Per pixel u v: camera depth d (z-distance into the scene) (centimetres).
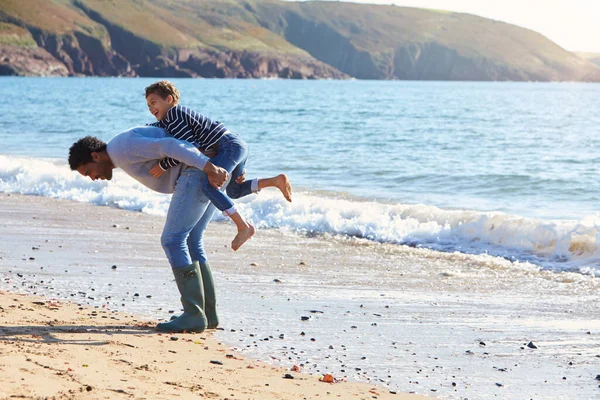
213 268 822
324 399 405
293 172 1878
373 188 1597
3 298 616
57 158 2022
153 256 858
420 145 2755
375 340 551
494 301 691
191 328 546
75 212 1216
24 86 11669
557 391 449
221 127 530
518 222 979
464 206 1350
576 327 598
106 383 386
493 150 2578
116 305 621
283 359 493
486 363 503
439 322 609
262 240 1025
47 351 445
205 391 394
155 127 527
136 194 1362
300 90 12519
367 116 4912
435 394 438
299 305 657
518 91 14900
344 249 966
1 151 2261
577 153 2472
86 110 5044
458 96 10388
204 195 530
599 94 12506
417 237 1035
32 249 880
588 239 901
